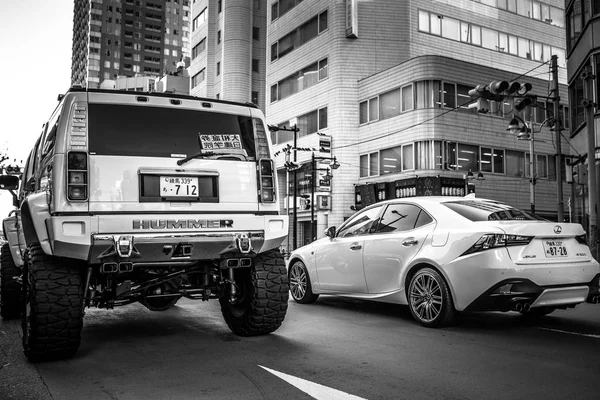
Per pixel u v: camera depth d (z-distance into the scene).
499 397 3.35
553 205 31.31
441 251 5.60
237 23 45.56
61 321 4.21
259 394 3.47
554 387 3.55
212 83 49.84
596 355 4.47
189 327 6.00
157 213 4.51
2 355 4.69
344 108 30.73
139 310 7.37
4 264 6.50
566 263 5.39
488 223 5.46
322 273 7.40
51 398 3.43
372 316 6.63
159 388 3.63
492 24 35.16
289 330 5.71
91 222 4.23
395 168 28.20
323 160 30.91
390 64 31.16
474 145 27.98
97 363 4.35
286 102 35.56
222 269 5.16
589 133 12.30
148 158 4.56
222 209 4.79
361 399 3.33
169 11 146.88
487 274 5.15
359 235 6.94
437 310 5.68
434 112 26.75
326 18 32.19
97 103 4.53
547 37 37.91
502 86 12.09
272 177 5.10
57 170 4.25
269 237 4.93
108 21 138.88
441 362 4.25
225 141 4.96
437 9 32.72
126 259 4.38
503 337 5.25
